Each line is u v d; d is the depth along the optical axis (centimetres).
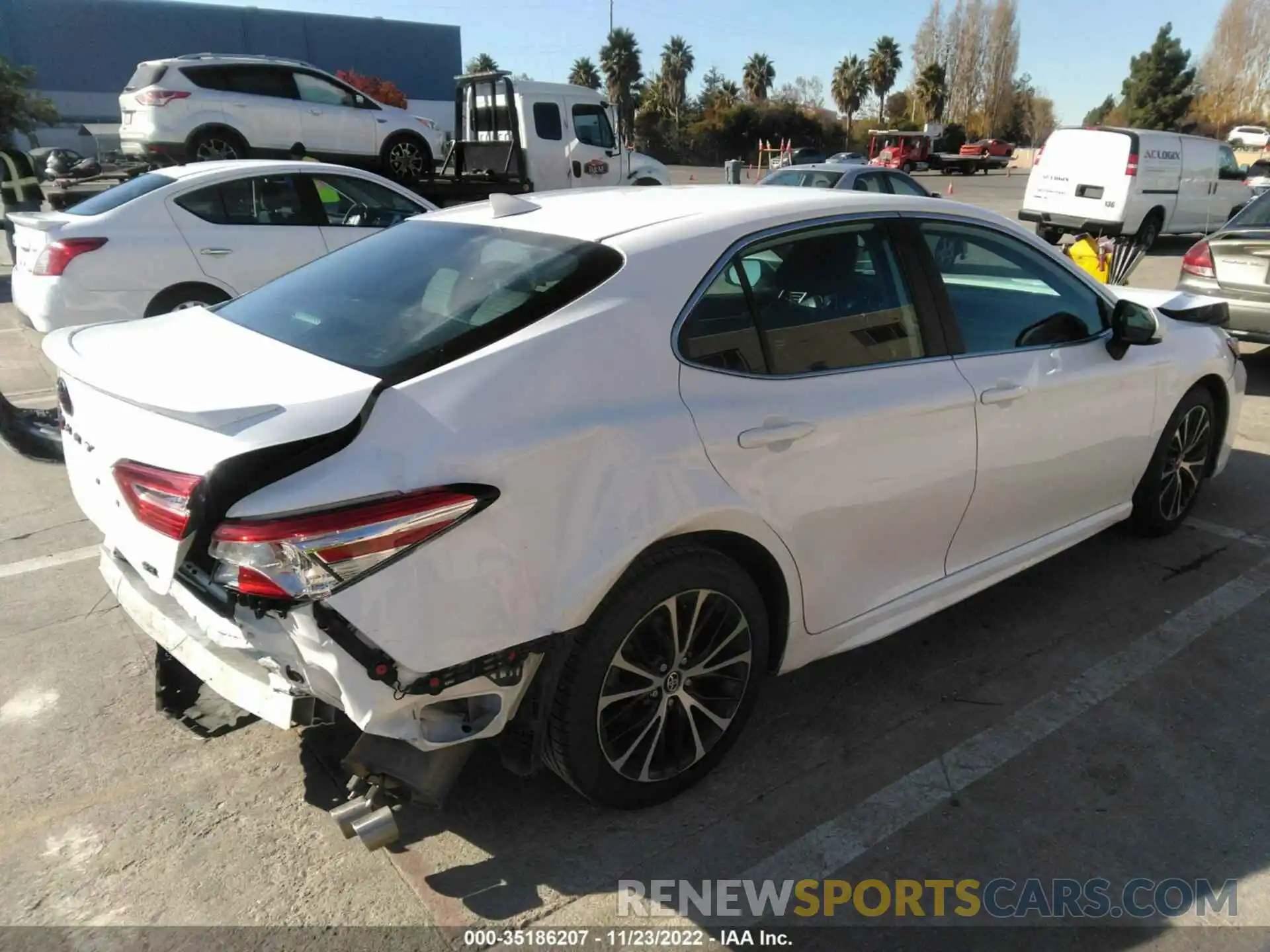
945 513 310
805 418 262
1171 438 412
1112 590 394
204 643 240
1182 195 1602
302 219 761
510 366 219
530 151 1354
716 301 256
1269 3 6197
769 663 287
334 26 4453
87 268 671
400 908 229
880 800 268
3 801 265
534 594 215
